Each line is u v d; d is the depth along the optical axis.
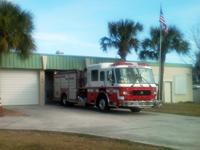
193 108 28.62
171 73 39.94
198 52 42.81
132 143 12.16
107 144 11.92
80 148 11.19
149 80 23.14
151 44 38.28
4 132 14.30
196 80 46.25
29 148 11.04
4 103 29.39
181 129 15.99
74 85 27.53
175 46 38.75
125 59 36.00
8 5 23.20
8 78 29.58
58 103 31.80
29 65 29.92
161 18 33.25
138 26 36.47
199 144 12.41
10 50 23.81
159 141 12.95
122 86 22.41
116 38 36.16
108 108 23.91
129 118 20.41
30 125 16.97
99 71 24.58
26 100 30.27
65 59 31.55
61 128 16.08
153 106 23.14
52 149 10.98
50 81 33.12
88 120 19.19
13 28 22.84
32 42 23.94
